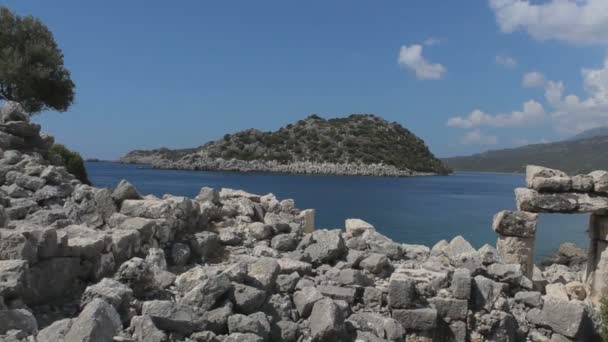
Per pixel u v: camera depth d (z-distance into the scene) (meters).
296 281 11.64
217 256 14.50
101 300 7.62
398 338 11.02
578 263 31.16
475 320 12.14
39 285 8.91
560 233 50.31
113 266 10.84
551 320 12.36
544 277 18.70
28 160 17.52
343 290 12.30
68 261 9.63
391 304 11.76
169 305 8.67
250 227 16.41
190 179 135.38
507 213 16.98
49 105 39.22
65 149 30.03
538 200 16.98
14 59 35.91
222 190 20.80
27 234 8.81
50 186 15.67
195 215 15.52
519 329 12.63
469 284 12.05
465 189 140.50
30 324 7.40
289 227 17.08
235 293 9.78
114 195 14.55
